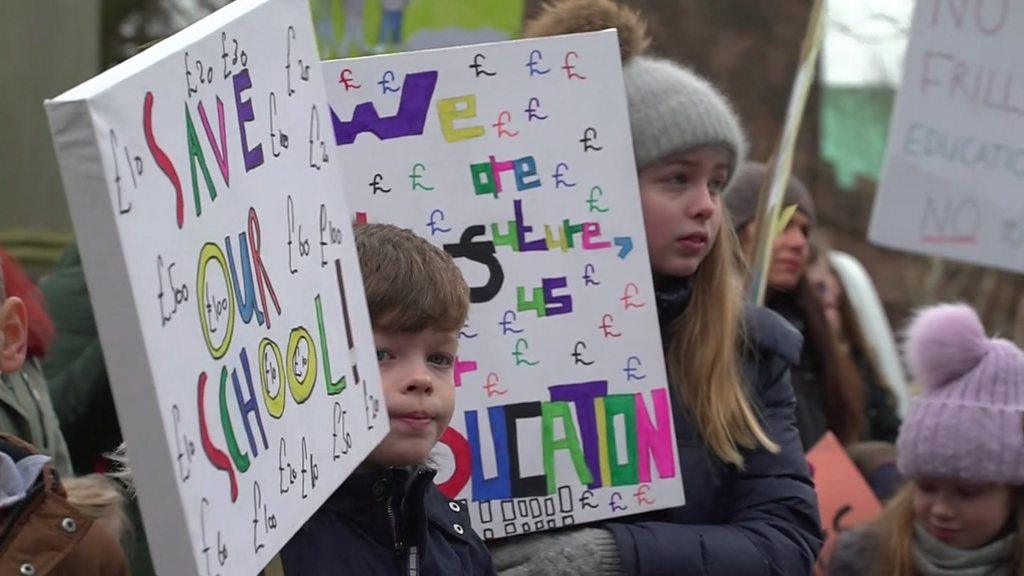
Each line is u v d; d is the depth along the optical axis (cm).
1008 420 810
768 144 2291
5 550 489
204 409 420
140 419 391
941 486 821
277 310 479
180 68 422
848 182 2400
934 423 819
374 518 562
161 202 403
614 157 693
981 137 1104
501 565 673
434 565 572
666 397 691
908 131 1111
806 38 911
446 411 585
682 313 718
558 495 682
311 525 554
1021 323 2128
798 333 735
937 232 1111
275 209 486
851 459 1062
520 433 681
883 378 1200
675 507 700
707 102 713
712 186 724
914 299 2366
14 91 1634
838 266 1249
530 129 689
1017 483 812
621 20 744
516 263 686
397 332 574
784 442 714
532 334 686
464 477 676
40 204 1642
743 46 2280
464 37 1078
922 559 835
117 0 2022
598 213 692
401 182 679
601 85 693
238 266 452
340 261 537
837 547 870
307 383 497
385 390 572
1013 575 820
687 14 2262
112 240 378
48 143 1647
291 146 505
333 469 512
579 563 668
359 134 677
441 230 682
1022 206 1102
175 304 407
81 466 905
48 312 887
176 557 403
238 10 475
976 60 1102
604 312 691
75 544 496
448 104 684
